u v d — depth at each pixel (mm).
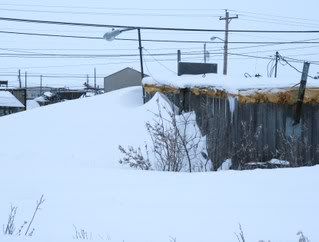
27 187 8422
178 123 13797
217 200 7242
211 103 13555
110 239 5352
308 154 12305
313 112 12422
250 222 6117
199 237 5559
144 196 7566
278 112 12539
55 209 6910
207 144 13188
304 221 6117
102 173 9625
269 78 14320
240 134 12477
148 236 5613
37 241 4715
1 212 6777
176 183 8445
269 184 8148
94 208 6922
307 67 12211
